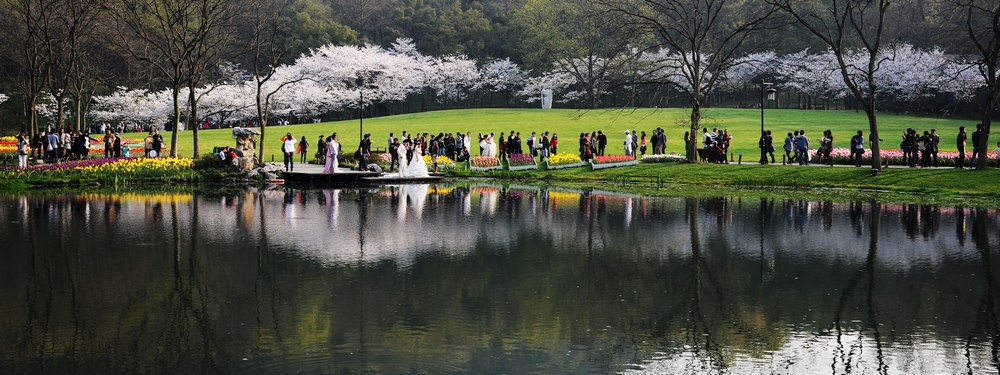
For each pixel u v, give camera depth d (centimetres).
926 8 8781
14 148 5375
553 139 5356
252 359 1287
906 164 4400
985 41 6397
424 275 1875
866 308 1595
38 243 2253
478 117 9194
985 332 1435
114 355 1298
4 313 1527
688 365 1278
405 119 9225
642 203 3334
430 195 3719
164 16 7012
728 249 2217
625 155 5328
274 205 3247
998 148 4191
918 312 1566
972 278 1839
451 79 11375
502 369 1253
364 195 3709
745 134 7000
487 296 1683
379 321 1493
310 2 12381
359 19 12769
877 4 8994
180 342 1364
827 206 3158
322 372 1229
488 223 2728
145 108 9425
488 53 12362
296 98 9950
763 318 1534
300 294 1684
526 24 10819
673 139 6850
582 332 1441
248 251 2156
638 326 1480
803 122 7900
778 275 1889
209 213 2958
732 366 1274
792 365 1280
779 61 9712
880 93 9744
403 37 12144
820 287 1772
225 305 1592
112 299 1631
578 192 3856
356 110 12244
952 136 6425
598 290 1747
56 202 3297
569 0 10738
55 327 1441
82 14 5219
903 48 8969
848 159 4538
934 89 8900
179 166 4531
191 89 5309
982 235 2417
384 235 2455
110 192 3788
